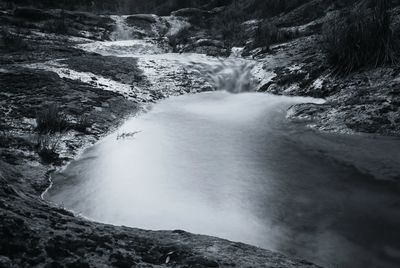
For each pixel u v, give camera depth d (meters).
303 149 5.98
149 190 4.62
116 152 5.69
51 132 5.95
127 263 2.55
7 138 5.52
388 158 5.51
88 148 5.83
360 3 11.18
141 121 7.07
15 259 2.36
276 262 2.85
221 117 7.51
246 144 6.18
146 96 8.32
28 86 7.50
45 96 7.15
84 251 2.61
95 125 6.45
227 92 9.31
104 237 2.89
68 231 2.87
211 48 12.08
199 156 5.68
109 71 9.21
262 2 16.33
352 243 3.70
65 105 6.87
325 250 3.58
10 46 10.98
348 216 4.18
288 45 10.86
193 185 4.80
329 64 8.54
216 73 9.85
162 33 16.06
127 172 5.07
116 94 7.91
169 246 2.88
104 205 4.26
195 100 8.57
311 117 7.05
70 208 4.20
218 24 16.42
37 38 12.65
